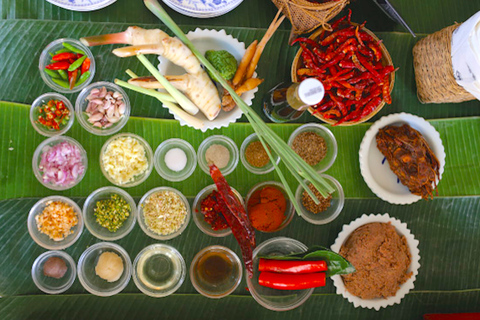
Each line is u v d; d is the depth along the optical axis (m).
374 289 0.78
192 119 0.73
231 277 0.79
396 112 0.82
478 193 0.83
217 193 0.75
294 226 0.80
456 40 0.70
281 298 0.78
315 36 0.75
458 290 0.83
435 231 0.83
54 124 0.75
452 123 0.83
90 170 0.77
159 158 0.78
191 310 0.78
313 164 0.80
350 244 0.78
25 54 0.75
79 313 0.76
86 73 0.74
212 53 0.72
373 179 0.79
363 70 0.75
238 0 0.75
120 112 0.75
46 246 0.75
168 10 0.77
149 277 0.78
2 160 0.74
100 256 0.77
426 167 0.76
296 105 0.66
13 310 0.75
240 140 0.79
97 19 0.76
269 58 0.79
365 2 0.80
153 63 0.77
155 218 0.76
